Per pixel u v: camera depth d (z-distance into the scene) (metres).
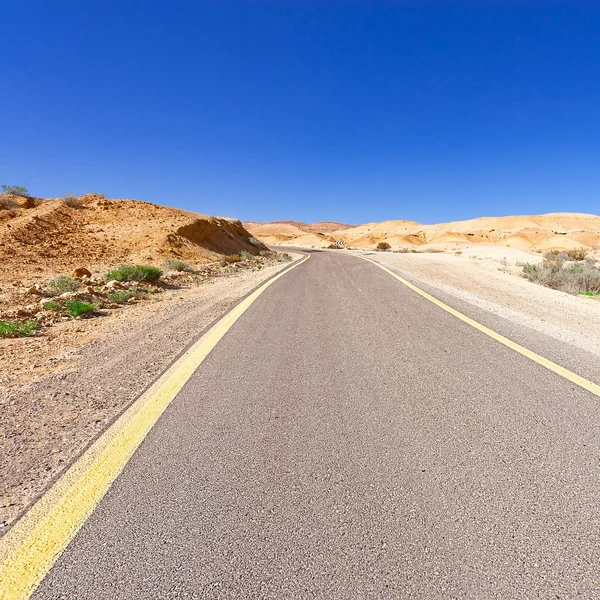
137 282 11.16
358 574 1.56
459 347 4.73
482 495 2.03
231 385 3.65
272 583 1.53
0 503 2.11
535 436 2.63
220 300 8.79
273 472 2.27
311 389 3.52
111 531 1.84
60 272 12.76
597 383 3.57
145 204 28.36
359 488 2.10
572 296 9.45
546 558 1.62
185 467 2.35
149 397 3.42
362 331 5.58
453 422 2.85
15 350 5.11
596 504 1.95
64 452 2.60
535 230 105.81
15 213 21.42
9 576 1.61
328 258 26.52
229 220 36.62
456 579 1.53
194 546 1.73
